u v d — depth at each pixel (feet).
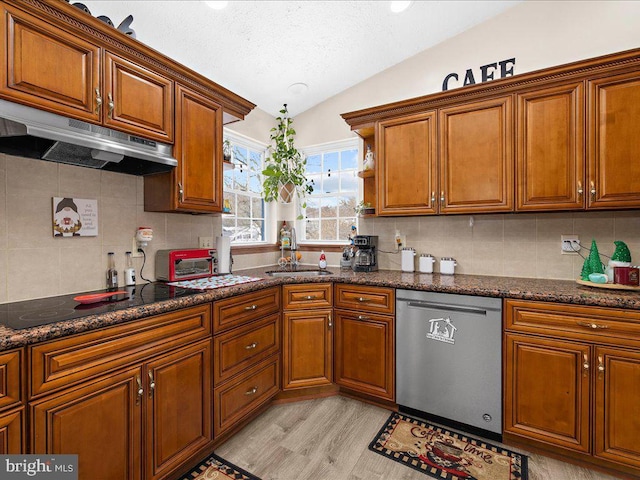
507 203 6.55
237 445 5.88
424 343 6.47
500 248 7.57
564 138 6.03
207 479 5.01
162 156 5.72
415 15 7.07
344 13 6.65
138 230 6.38
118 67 5.07
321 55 7.94
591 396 5.09
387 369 6.87
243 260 9.32
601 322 4.99
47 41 4.22
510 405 5.72
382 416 6.82
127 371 4.21
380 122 7.98
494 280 6.98
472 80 7.54
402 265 8.53
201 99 6.59
